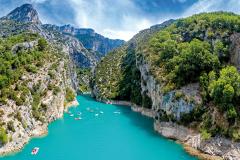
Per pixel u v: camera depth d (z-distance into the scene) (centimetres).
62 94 15350
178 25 17325
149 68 15338
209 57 11562
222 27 12719
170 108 11369
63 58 19400
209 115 9862
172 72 12444
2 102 10000
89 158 8956
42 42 16600
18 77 11888
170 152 9412
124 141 10662
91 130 12262
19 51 14138
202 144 9362
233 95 9444
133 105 18088
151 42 17325
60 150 9581
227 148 8750
